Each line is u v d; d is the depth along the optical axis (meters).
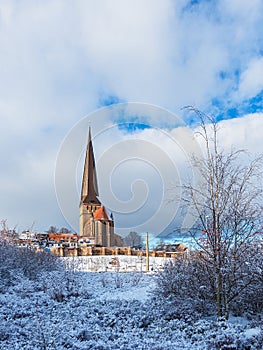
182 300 9.18
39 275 16.23
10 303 10.20
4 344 6.64
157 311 9.27
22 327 7.91
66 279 15.09
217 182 7.91
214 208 7.86
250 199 7.80
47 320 8.57
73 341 6.85
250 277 7.96
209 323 7.75
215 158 8.01
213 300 8.68
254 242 7.93
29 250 19.72
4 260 16.28
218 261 7.81
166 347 6.54
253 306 8.95
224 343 6.45
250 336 6.70
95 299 11.56
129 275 17.23
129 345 6.61
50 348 6.40
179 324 8.30
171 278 10.16
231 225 7.84
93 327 8.14
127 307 9.98
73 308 10.18
